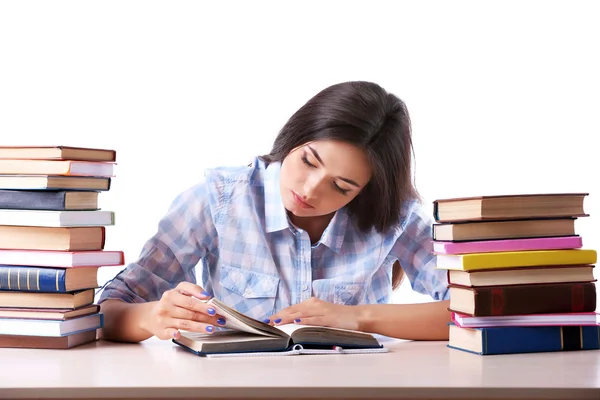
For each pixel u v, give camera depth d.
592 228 3.43
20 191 1.60
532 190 3.47
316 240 2.16
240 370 1.32
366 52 3.45
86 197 1.67
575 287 1.59
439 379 1.24
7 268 1.60
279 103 3.42
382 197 1.99
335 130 1.81
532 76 3.46
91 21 3.37
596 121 3.44
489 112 3.49
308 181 1.85
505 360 1.46
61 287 1.59
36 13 3.34
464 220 1.59
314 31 3.45
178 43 3.40
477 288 1.55
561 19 3.44
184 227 2.10
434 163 3.50
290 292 2.13
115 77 3.39
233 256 2.12
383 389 1.16
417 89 3.49
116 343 1.70
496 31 3.46
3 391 1.15
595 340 1.60
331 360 1.45
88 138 3.37
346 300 2.14
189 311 1.59
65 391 1.15
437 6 3.46
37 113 3.34
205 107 3.42
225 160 3.41
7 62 3.33
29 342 1.61
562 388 1.17
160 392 1.16
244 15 3.42
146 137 3.41
